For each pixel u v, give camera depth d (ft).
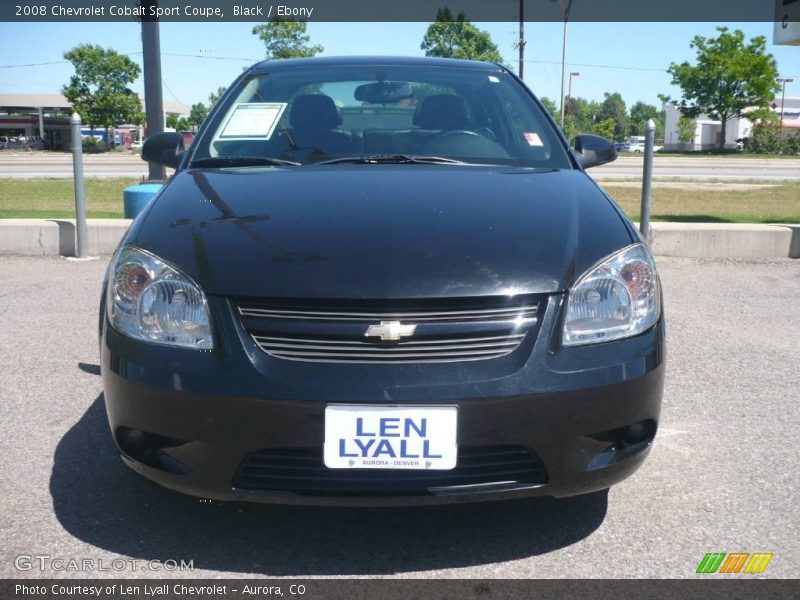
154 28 26.91
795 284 20.38
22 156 133.69
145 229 8.23
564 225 8.16
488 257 7.48
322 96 11.58
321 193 8.79
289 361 6.97
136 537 7.98
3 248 23.41
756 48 180.75
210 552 7.72
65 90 174.29
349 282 7.15
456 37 128.16
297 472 7.06
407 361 6.95
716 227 23.58
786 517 8.48
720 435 10.74
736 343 15.17
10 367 13.43
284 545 7.86
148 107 27.20
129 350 7.36
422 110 11.40
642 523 8.34
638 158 133.69
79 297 18.39
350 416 6.80
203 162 10.37
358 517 8.40
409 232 7.84
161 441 7.34
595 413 7.11
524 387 6.91
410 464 6.88
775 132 177.58
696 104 186.50
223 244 7.73
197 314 7.23
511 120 11.37
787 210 36.91
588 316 7.32
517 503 8.74
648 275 7.86
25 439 10.41
